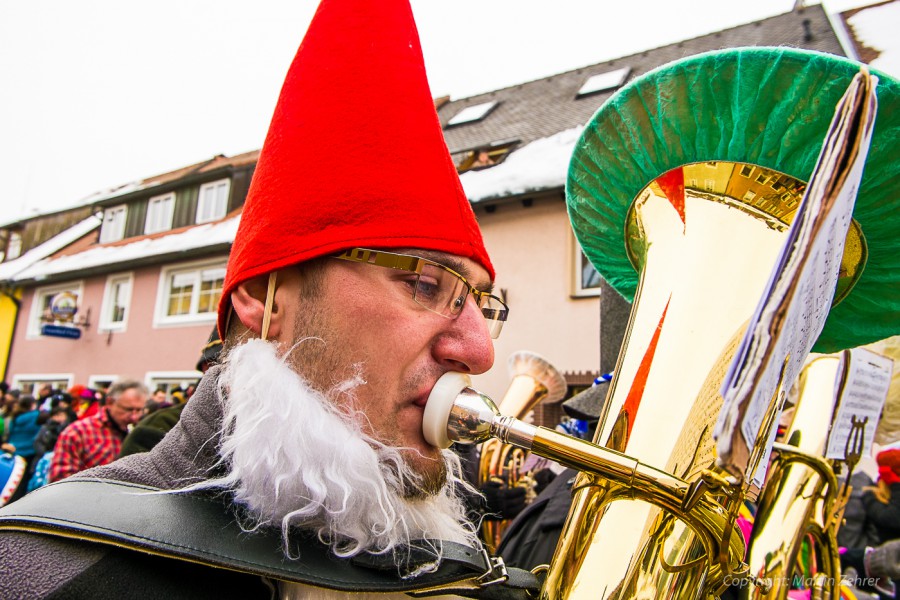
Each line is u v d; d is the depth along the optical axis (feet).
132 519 2.16
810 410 4.33
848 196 1.74
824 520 3.93
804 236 1.69
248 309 2.81
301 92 2.87
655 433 2.58
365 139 2.72
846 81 2.50
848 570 6.89
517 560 4.64
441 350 2.62
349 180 2.65
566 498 4.72
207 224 42.60
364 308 2.55
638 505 2.55
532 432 2.40
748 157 2.82
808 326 2.03
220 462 2.44
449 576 2.64
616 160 3.31
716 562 2.40
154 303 40.06
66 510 2.16
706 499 2.31
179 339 38.29
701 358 2.62
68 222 59.82
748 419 1.68
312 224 2.62
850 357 4.17
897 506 7.50
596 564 2.51
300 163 2.73
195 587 2.19
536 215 26.32
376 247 2.59
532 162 27.78
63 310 42.63
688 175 3.02
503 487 8.21
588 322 24.32
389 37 2.92
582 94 34.14
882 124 2.53
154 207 47.80
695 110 2.89
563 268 25.21
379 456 2.50
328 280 2.61
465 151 30.86
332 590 2.34
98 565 2.09
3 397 24.97
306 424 2.38
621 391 2.78
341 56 2.85
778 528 3.88
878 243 2.91
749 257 2.72
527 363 10.73
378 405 2.53
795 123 2.66
